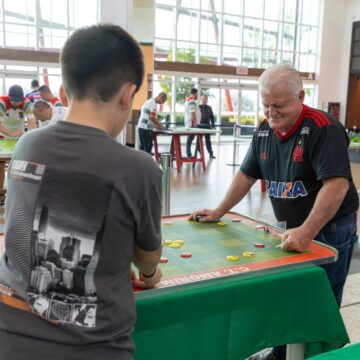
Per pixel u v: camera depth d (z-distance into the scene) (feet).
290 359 5.35
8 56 35.27
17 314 3.02
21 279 3.04
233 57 47.44
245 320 4.59
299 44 50.49
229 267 4.70
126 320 3.12
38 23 37.68
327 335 5.09
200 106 36.11
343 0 49.88
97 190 2.93
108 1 30.63
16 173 3.14
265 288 4.63
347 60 50.67
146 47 39.75
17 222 3.05
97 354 2.95
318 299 4.99
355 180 25.11
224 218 6.74
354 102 51.52
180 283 4.22
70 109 3.18
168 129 29.22
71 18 38.50
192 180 24.58
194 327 4.31
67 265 2.93
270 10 48.26
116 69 3.02
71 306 2.94
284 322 4.82
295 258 5.01
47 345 2.90
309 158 5.81
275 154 6.31
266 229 6.05
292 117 5.77
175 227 6.20
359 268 11.05
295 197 6.12
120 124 3.28
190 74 44.04
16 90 15.24
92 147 3.01
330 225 6.12
